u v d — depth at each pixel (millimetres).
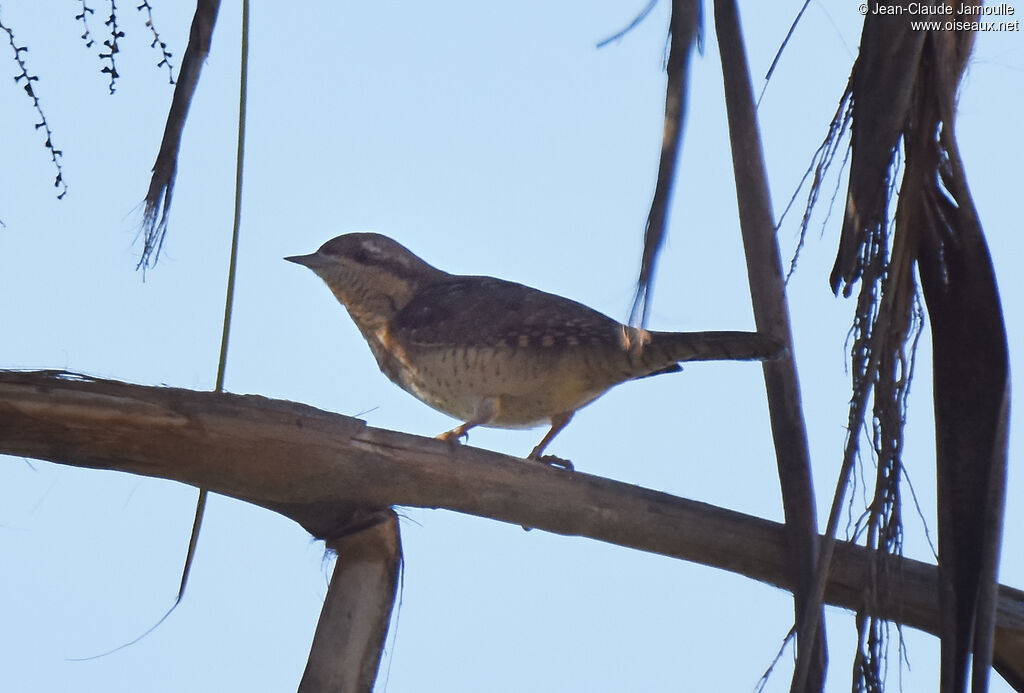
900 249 6828
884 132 6840
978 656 6980
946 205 7059
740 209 7715
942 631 7137
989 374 7055
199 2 7211
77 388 6633
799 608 7340
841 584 7520
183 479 6914
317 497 7141
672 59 5711
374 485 7156
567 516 7547
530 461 7594
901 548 6859
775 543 7715
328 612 7219
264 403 6984
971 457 7090
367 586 7266
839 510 6496
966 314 7051
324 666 7109
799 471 7535
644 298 5426
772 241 7645
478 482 7363
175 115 7129
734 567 7750
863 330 6781
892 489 6812
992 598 7023
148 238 7121
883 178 6852
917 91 6961
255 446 6863
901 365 6855
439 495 7320
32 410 6504
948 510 7145
